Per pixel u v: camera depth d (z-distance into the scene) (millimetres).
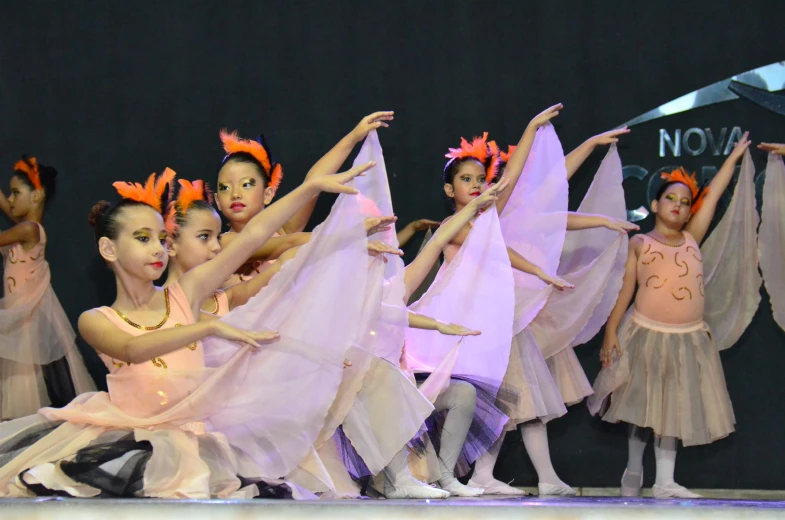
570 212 13000
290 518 7887
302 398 9586
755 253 13570
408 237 13523
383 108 13828
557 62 13828
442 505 7953
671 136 13805
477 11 13867
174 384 9430
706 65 13789
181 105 13828
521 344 12164
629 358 12859
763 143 13609
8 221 14023
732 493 13312
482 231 11672
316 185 9789
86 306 13758
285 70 13852
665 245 13148
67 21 13891
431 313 11539
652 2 13828
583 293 12781
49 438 9211
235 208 11703
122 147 13805
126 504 7875
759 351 13695
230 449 9469
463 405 10594
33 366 13320
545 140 12953
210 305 10461
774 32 13781
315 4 13891
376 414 9789
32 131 13867
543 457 12234
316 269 9992
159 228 9750
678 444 13570
